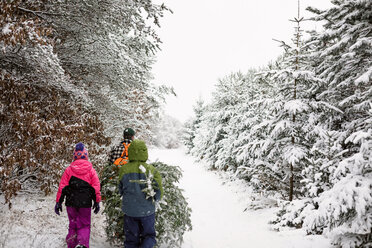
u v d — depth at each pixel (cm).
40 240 325
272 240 493
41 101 445
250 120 1157
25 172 530
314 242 448
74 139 479
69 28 483
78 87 515
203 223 624
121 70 562
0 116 368
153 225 315
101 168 570
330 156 512
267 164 729
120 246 386
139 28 495
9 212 384
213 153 1630
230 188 1031
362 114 622
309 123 624
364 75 502
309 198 556
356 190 350
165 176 393
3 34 290
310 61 734
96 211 347
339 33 607
